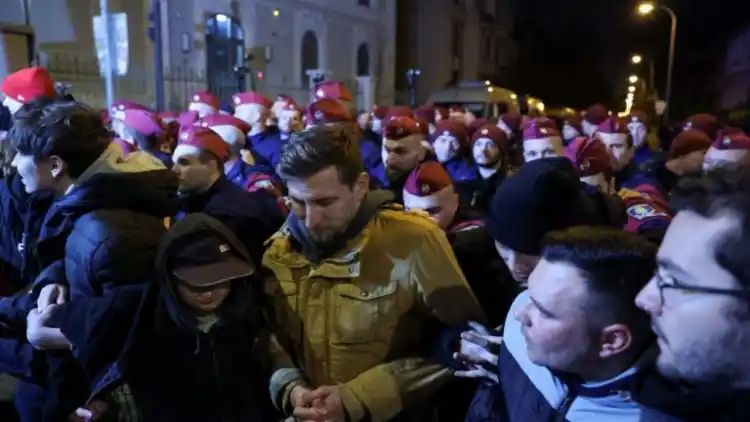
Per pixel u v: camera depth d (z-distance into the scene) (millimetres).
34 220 2453
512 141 7027
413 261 1799
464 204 3039
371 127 8062
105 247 1772
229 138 4371
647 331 1204
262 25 23656
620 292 1178
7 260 2709
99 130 2014
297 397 1768
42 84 3371
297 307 1837
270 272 1889
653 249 1233
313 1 26938
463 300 1815
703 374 1030
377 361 1820
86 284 1808
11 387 2314
